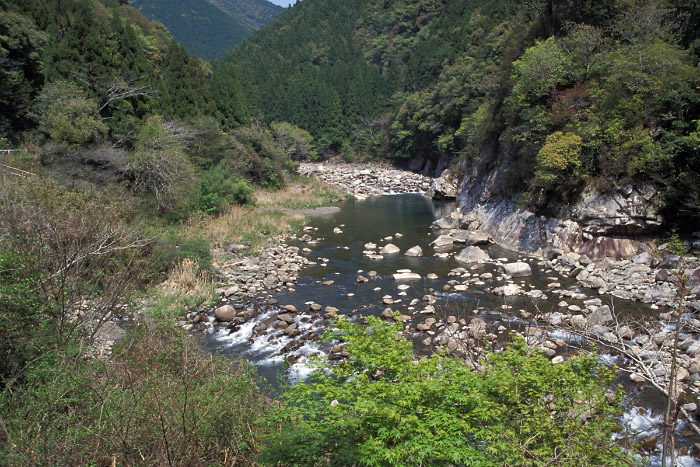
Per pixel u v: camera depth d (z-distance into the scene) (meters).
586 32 20.22
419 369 4.57
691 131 16.11
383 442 4.04
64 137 19.83
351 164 69.81
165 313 12.09
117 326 9.68
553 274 16.11
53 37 26.67
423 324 11.44
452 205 34.38
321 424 4.49
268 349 10.83
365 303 13.94
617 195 16.64
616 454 3.87
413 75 69.62
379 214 31.00
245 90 76.19
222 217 24.83
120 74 26.38
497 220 22.44
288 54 104.62
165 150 22.88
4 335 5.96
